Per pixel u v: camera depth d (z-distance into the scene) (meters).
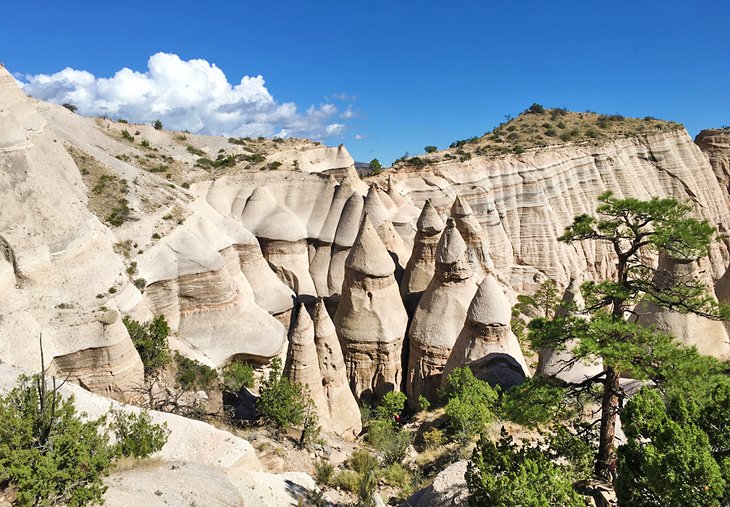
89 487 11.42
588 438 16.31
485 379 26.34
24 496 10.50
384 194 49.25
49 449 11.77
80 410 18.03
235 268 35.81
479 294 28.28
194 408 22.92
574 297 28.17
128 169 35.44
